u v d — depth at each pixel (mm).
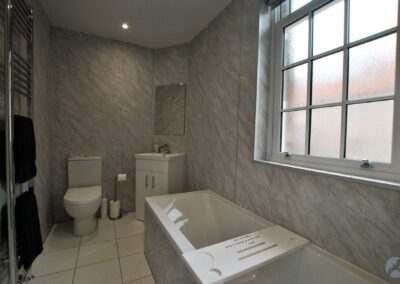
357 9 1141
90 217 2223
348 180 1046
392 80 1006
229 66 1944
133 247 1999
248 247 1158
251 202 1687
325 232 1154
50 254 1851
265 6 1643
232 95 1905
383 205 928
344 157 1192
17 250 1298
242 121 1784
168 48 2832
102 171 2666
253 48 1667
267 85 1678
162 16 2162
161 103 2869
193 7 2008
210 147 2227
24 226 1336
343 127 1188
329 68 1279
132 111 2811
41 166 1967
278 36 1609
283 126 1598
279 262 1156
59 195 2467
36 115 1824
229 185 1939
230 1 1916
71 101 2479
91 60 2562
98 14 2143
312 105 1365
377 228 948
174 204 1911
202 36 2393
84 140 2561
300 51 1467
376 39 1061
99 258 1817
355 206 1026
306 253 1179
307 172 1246
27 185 1566
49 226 2258
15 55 1329
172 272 1236
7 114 1159
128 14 2139
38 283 1510
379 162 1032
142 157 2551
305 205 1264
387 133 1026
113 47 2670
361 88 1122
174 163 2527
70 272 1632
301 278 1170
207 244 1882
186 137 2703
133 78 2799
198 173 2445
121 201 2789
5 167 1247
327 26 1295
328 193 1141
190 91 2639
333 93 1257
